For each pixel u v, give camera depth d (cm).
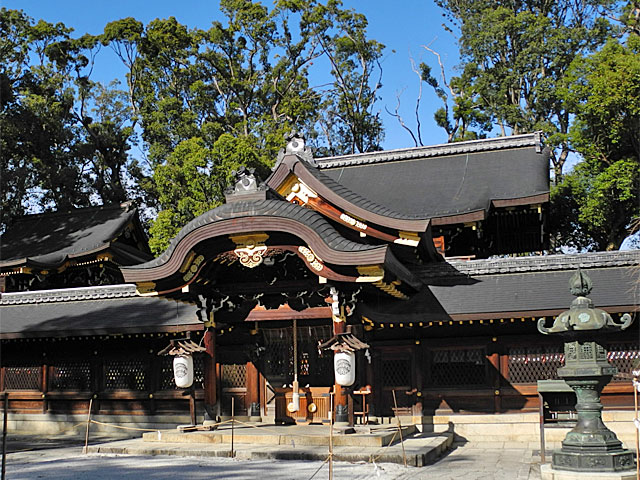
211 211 1596
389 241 1817
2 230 4444
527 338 1812
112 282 3528
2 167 4291
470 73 4922
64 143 4759
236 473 1296
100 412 2186
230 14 5762
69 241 3556
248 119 5616
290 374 1936
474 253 2666
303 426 1823
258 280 1778
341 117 5853
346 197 1844
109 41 5459
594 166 3775
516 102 4956
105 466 1430
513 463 1423
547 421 1377
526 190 2347
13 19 5047
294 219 1516
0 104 4034
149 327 2034
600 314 1204
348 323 1642
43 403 2241
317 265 1541
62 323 2195
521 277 1888
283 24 5731
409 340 1889
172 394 2106
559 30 4597
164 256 1627
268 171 4191
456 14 5350
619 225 3775
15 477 1326
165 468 1377
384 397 1889
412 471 1325
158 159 4956
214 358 1791
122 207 3741
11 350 2312
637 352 1739
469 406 1834
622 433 1705
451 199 2419
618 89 3444
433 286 1917
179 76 5666
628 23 4422
